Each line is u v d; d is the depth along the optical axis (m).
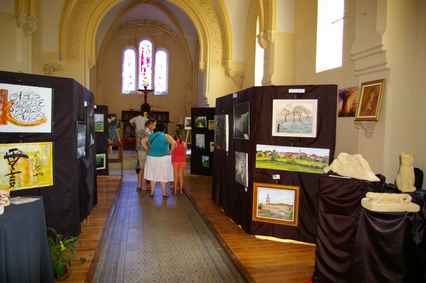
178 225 5.36
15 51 7.43
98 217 5.59
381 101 4.60
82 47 9.93
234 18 10.59
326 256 3.29
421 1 4.59
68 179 4.09
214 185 6.84
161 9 17.59
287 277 3.55
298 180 4.52
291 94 4.51
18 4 7.38
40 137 3.75
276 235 4.67
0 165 3.40
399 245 2.68
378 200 2.79
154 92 20.56
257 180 4.76
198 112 10.09
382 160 4.59
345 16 6.09
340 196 3.16
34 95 3.68
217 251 4.30
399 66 4.55
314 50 7.24
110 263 3.88
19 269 2.44
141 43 20.38
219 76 11.12
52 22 9.33
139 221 5.52
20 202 2.72
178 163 7.71
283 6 7.96
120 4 16.42
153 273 3.65
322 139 4.37
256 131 4.73
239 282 3.48
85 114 5.08
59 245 3.49
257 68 9.81
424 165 4.52
